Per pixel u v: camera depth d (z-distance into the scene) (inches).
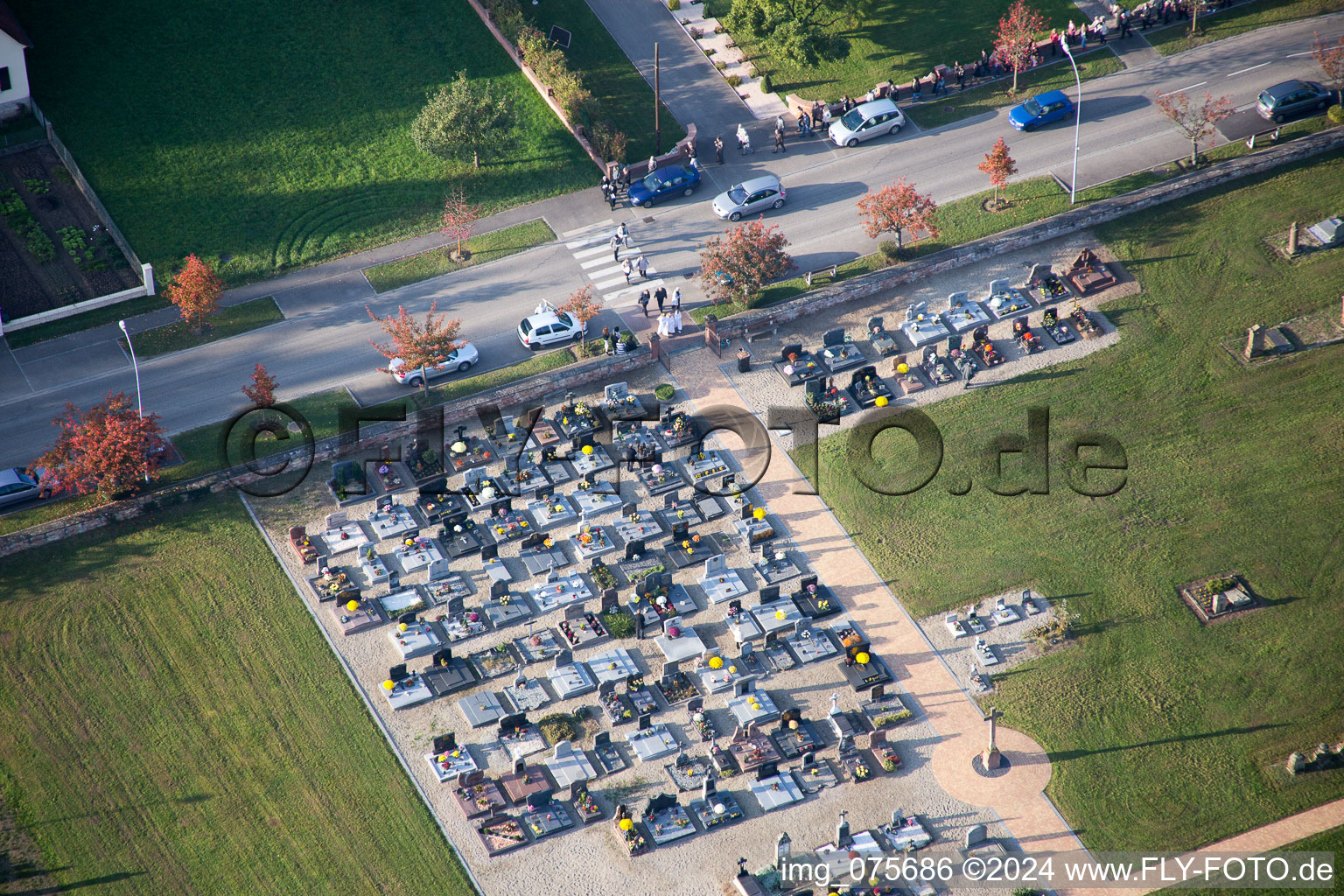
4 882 2942.9
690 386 3954.2
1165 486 3683.6
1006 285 4124.0
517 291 4205.2
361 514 3629.4
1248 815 3048.7
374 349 4040.4
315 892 2920.8
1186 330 4035.4
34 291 4128.9
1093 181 4443.9
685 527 3582.7
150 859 2977.4
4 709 3218.5
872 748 3161.9
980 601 3452.3
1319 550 3518.7
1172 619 3403.1
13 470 3609.7
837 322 4119.1
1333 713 3208.7
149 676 3280.0
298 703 3238.2
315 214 4372.5
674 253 4308.6
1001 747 3169.3
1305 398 3848.4
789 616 3412.9
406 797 3075.8
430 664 3321.9
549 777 3105.3
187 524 3580.2
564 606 3447.3
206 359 4005.9
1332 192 4355.3
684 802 3078.2
